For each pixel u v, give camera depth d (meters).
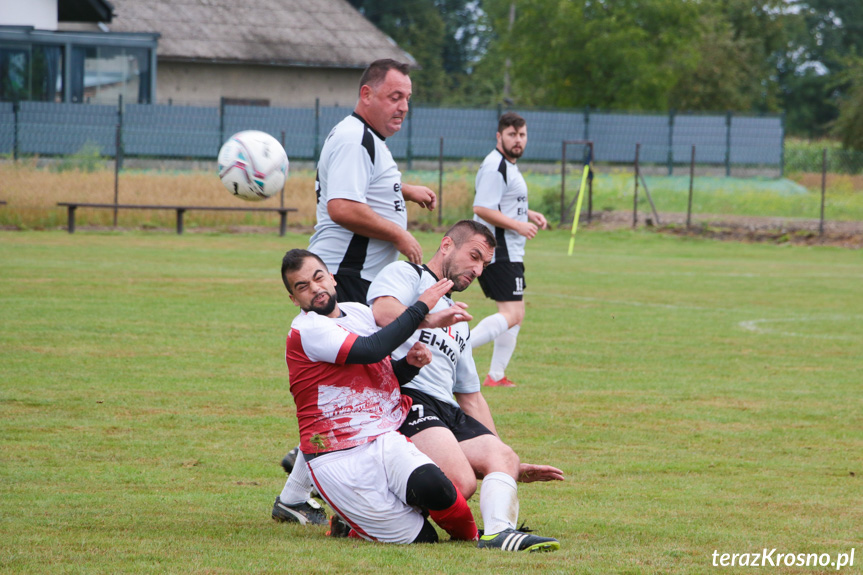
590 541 11.53
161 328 28.97
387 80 13.27
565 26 126.69
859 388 23.22
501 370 23.02
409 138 106.44
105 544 10.79
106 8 111.25
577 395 21.89
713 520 12.77
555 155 110.50
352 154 13.17
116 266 46.03
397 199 13.72
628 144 111.00
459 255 12.41
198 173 80.81
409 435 11.75
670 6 126.25
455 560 10.33
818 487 14.77
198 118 100.12
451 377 12.66
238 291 38.62
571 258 59.94
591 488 14.58
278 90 130.75
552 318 34.50
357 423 11.24
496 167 22.78
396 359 12.22
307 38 133.75
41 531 11.35
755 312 37.06
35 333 27.19
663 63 131.25
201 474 14.73
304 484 12.40
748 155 112.06
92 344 25.91
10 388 20.34
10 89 98.62
